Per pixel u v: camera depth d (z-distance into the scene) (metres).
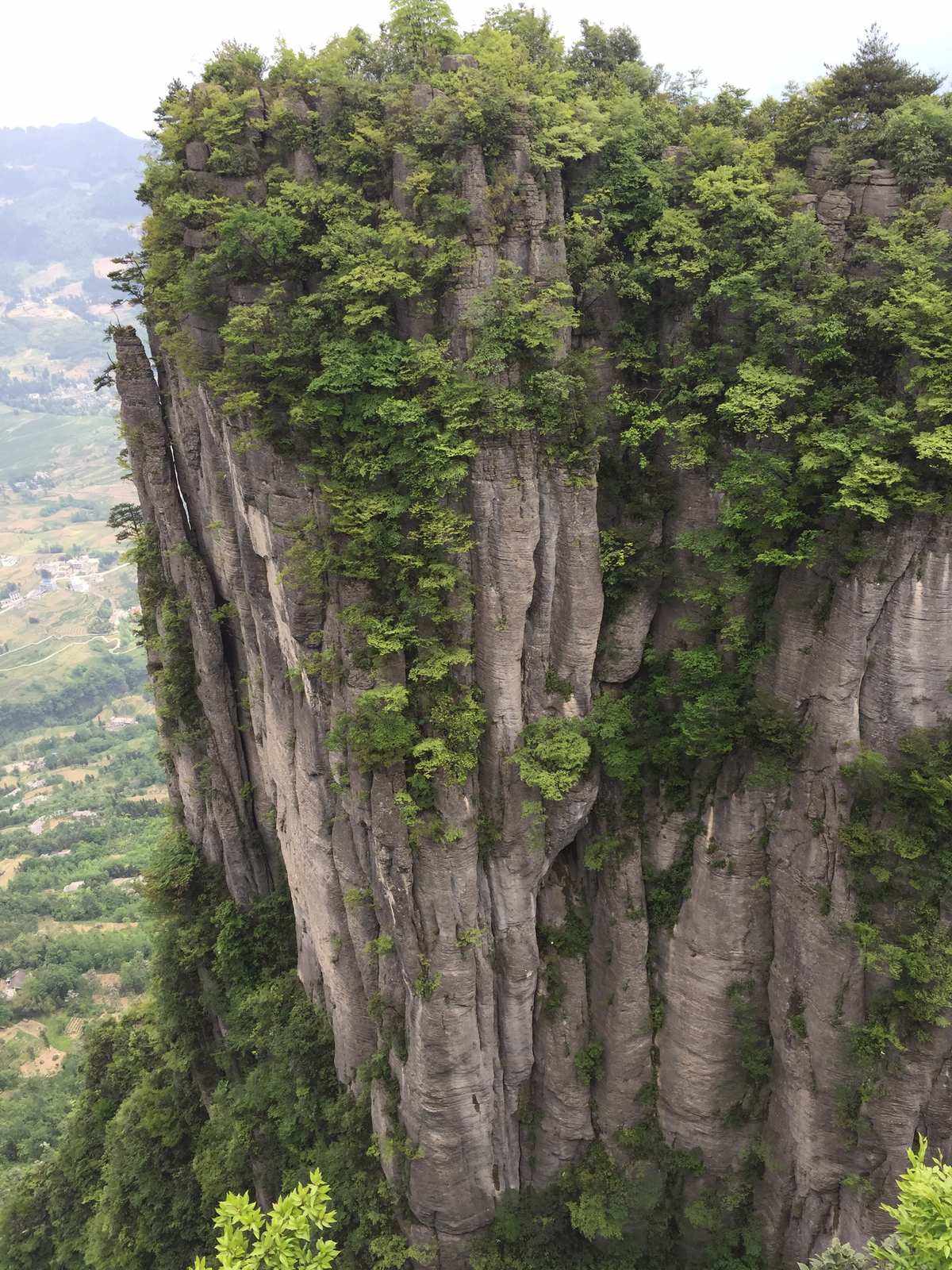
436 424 29.42
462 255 28.77
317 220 31.08
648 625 34.03
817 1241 32.56
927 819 28.55
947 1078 29.02
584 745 31.61
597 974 35.25
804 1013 31.31
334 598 31.28
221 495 36.06
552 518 30.70
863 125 32.56
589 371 30.98
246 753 43.09
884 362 29.02
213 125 31.42
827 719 29.56
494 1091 34.31
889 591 27.81
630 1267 34.69
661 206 31.75
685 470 32.44
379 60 32.97
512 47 32.44
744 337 30.80
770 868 32.09
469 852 31.38
